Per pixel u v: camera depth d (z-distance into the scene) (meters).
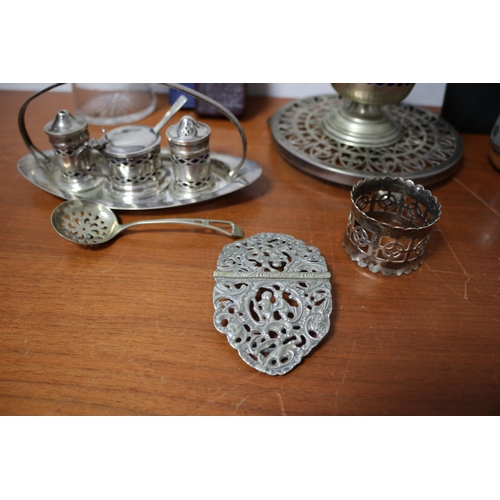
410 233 0.52
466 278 0.56
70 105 0.91
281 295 0.51
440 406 0.43
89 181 0.67
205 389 0.44
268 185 0.72
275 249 0.57
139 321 0.50
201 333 0.49
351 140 0.73
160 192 0.66
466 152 0.79
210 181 0.66
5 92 0.96
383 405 0.43
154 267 0.57
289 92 0.98
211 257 0.58
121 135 0.63
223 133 0.84
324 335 0.48
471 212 0.66
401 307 0.52
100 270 0.56
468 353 0.48
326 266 0.55
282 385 0.45
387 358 0.47
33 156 0.68
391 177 0.60
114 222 0.61
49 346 0.47
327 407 0.43
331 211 0.67
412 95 0.96
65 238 0.57
